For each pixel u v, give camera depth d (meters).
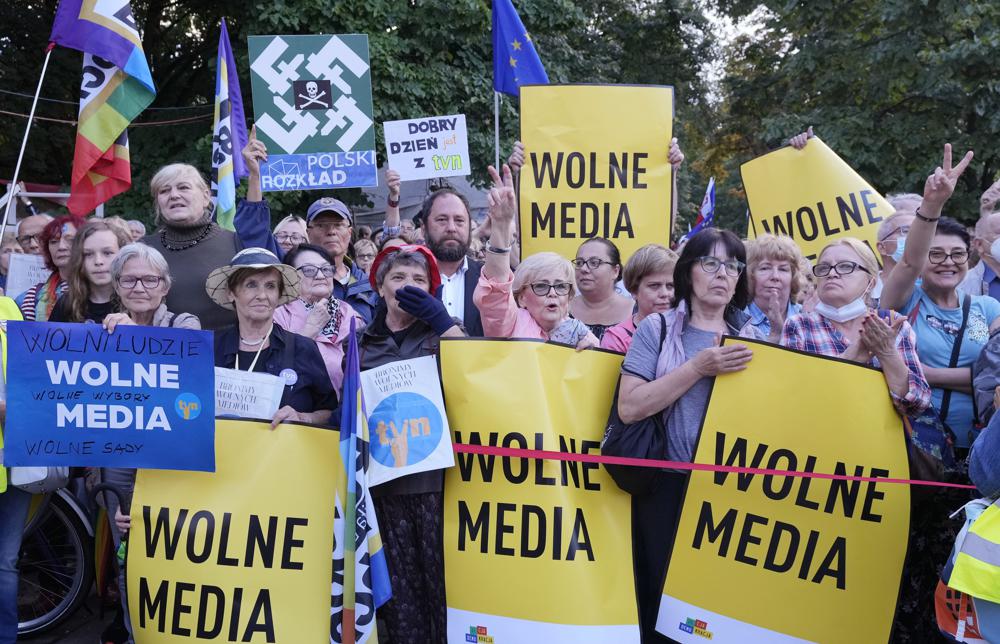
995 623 3.23
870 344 3.59
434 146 7.60
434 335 4.00
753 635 3.59
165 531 3.74
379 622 4.77
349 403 3.60
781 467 3.60
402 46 15.21
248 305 4.05
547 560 3.64
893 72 17.42
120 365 3.73
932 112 17.53
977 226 5.19
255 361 4.06
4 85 16.64
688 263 3.70
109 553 4.75
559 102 5.60
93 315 4.75
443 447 3.70
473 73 15.85
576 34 23.47
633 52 25.91
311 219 6.16
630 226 5.55
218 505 3.76
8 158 17.23
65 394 3.70
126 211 15.55
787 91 21.55
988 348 3.78
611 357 3.84
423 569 3.80
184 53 19.67
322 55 6.28
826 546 3.60
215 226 5.07
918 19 17.06
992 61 16.00
